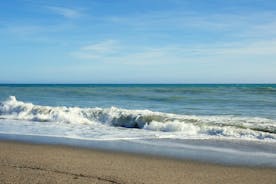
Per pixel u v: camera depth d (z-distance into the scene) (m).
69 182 6.18
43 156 8.65
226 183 6.55
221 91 39.75
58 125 15.62
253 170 7.62
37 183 6.06
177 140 11.67
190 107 22.22
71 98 30.94
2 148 9.83
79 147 10.23
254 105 22.83
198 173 7.27
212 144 10.94
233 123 14.50
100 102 26.33
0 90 51.25
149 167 7.70
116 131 13.84
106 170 7.23
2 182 6.09
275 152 9.71
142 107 22.47
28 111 18.94
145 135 12.74
